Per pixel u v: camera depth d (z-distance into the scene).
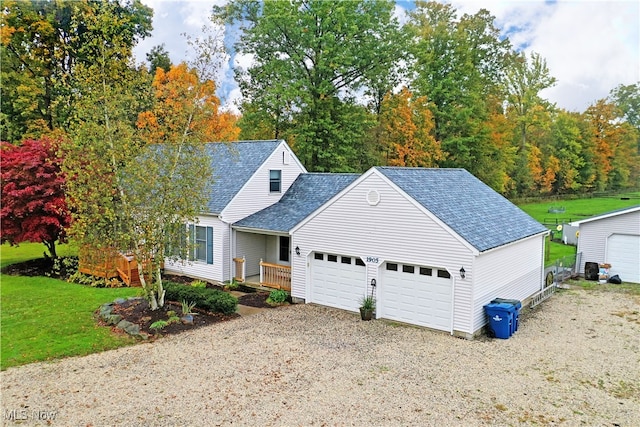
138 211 13.86
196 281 19.61
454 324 13.37
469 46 41.25
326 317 15.13
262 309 16.06
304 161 34.12
